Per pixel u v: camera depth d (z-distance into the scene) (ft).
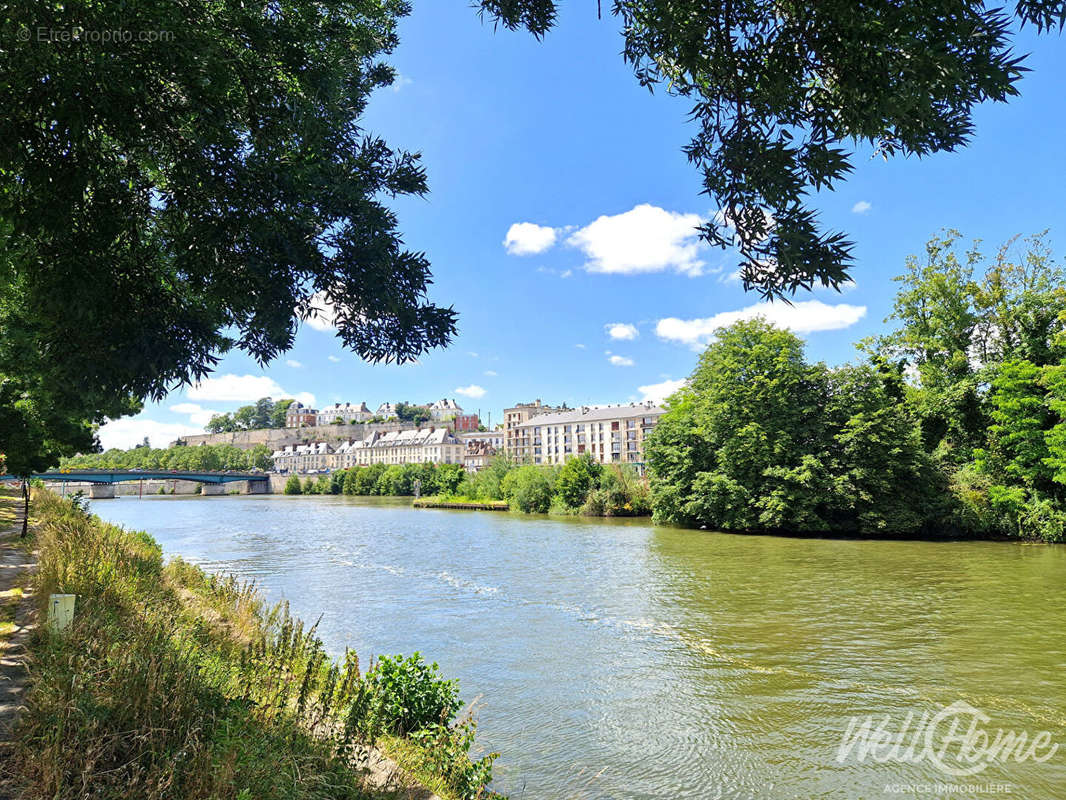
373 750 21.76
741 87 11.09
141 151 14.88
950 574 78.84
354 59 21.52
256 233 14.44
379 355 17.20
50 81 12.14
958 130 10.18
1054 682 38.68
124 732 15.76
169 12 12.34
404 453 631.97
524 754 29.73
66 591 29.76
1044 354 123.75
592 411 458.09
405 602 65.46
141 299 15.01
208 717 17.99
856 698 36.52
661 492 161.17
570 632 52.34
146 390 15.07
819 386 146.92
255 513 251.39
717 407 148.05
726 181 11.26
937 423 143.33
